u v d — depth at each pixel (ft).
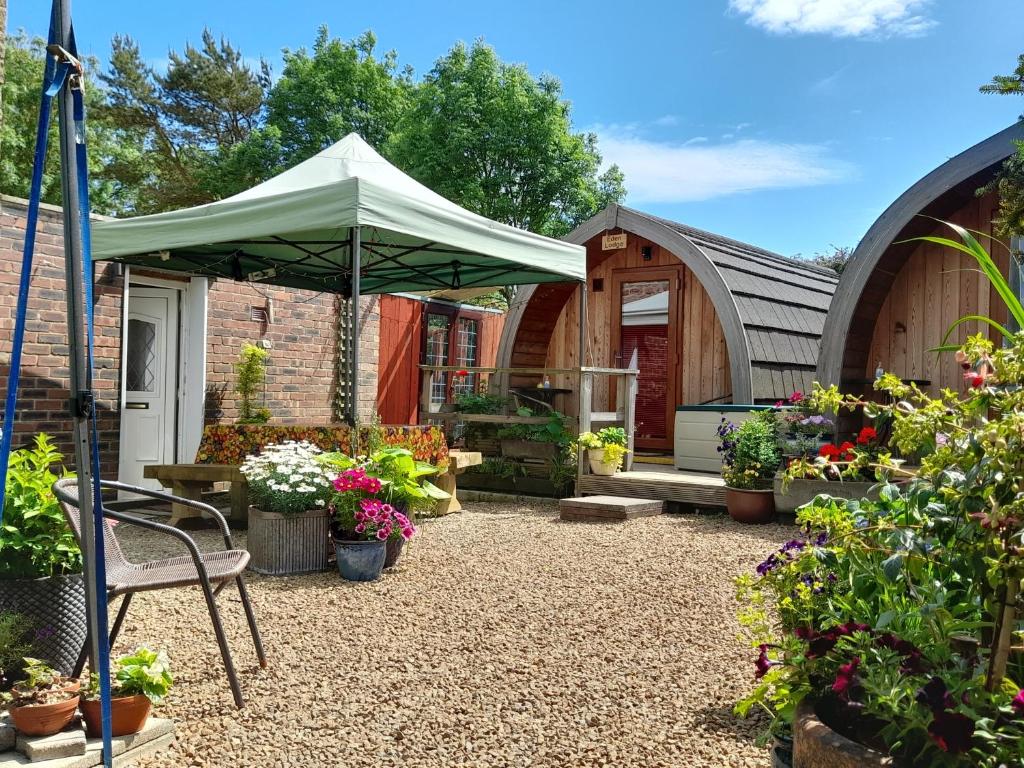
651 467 31.86
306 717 10.23
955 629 6.69
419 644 13.19
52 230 24.53
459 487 31.86
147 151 97.86
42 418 24.29
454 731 9.86
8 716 8.82
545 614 14.97
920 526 6.64
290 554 17.95
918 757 5.58
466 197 75.92
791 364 31.63
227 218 20.11
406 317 40.16
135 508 27.50
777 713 8.16
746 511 24.29
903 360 27.40
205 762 8.98
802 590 7.96
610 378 35.99
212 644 12.99
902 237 25.31
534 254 24.03
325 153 24.26
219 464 23.94
